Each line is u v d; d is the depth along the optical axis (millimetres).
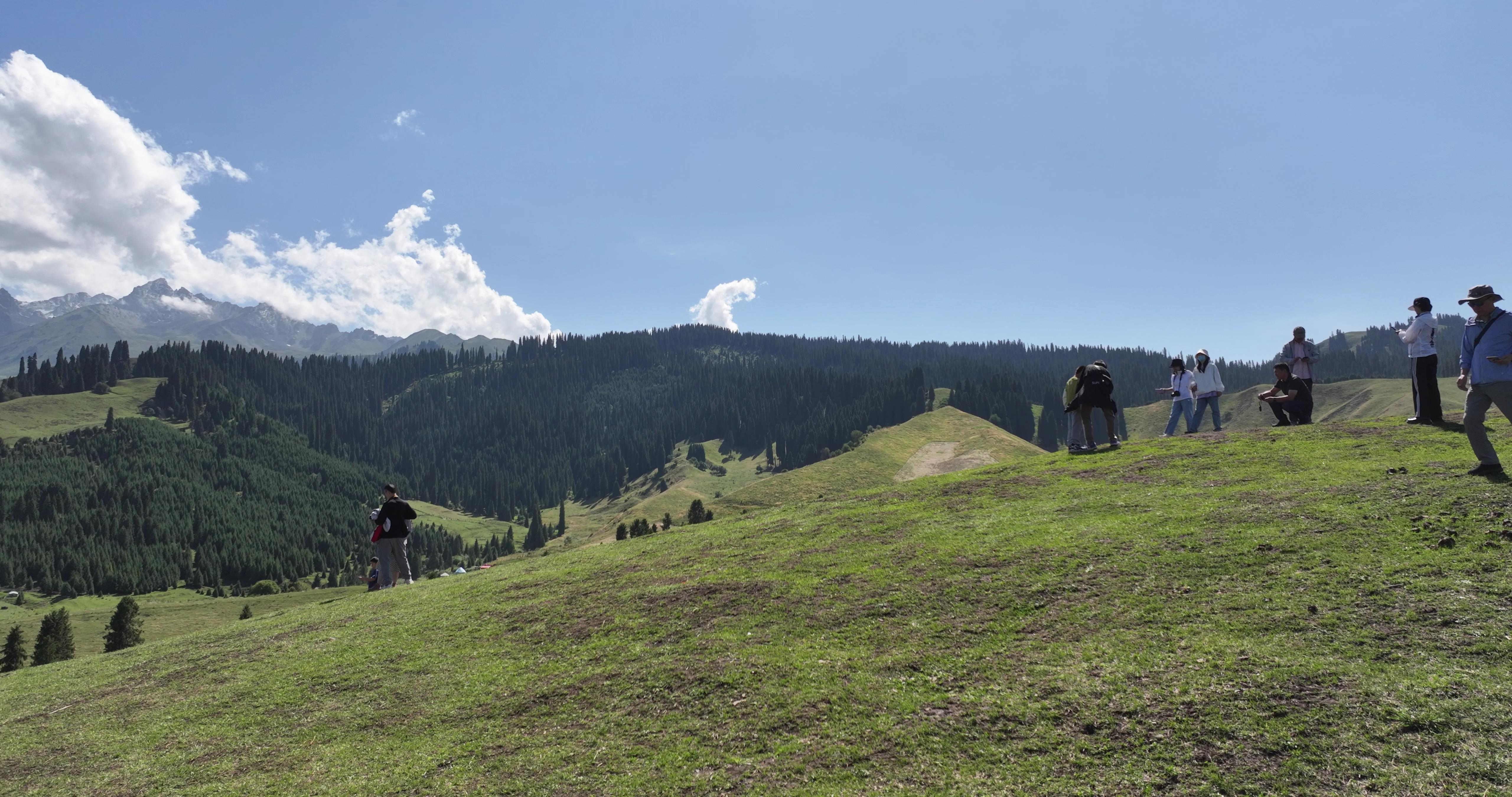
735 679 8102
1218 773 5328
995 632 8367
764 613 10234
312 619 15242
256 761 8047
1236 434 18406
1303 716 5754
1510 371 9828
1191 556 9469
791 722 7004
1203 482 13852
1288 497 11344
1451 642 6383
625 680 8672
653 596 11969
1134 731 5965
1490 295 10070
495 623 12227
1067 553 10430
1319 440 15914
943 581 10219
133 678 12594
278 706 9773
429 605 14555
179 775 7922
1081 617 8312
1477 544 8102
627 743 7125
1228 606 7887
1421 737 5297
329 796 6891
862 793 5727
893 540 13172
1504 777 4777
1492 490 9523
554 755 7098
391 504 20375
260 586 157375
